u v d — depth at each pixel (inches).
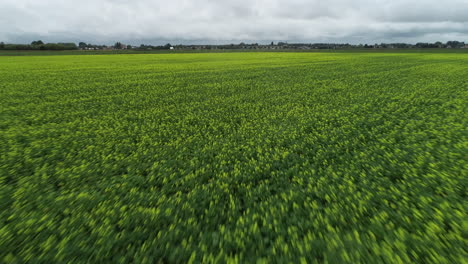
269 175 228.1
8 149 294.2
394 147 281.0
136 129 364.8
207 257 134.0
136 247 144.9
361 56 2226.9
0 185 216.8
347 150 271.9
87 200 192.1
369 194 187.8
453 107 445.7
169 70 1215.6
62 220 169.9
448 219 160.9
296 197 189.2
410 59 1769.2
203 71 1162.6
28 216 174.7
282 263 130.3
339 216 166.6
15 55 2600.9
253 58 2066.9
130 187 211.6
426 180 207.6
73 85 783.1
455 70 1043.9
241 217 163.5
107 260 136.0
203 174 229.8
